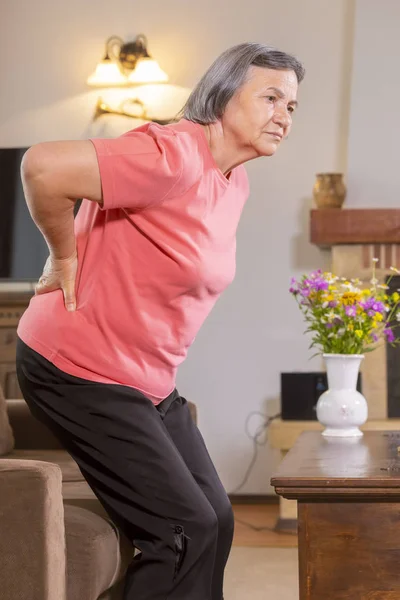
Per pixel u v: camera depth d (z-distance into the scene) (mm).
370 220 5484
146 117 5984
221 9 5922
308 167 5875
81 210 2348
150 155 2096
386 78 5629
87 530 2209
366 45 5648
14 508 2029
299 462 2447
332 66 5844
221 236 2285
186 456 2445
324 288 3258
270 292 5898
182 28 5961
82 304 2227
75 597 2156
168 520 2166
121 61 6000
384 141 5621
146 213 2182
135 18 5996
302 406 5234
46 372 2234
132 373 2225
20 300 5453
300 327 5875
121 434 2180
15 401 3543
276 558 4277
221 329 5930
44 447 3461
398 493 2088
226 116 2287
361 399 3213
